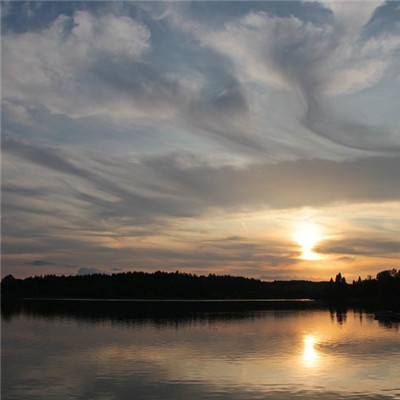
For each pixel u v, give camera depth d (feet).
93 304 616.80
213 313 400.88
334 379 112.88
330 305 620.90
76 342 184.96
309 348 165.27
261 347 168.25
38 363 136.36
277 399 96.02
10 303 636.89
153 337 202.59
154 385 108.06
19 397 99.35
